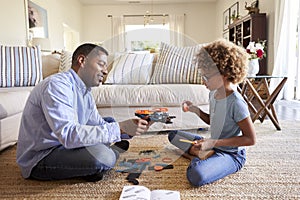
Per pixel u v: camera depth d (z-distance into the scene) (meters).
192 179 1.35
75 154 1.38
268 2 4.78
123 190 1.27
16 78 2.84
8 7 4.17
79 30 8.12
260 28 4.78
